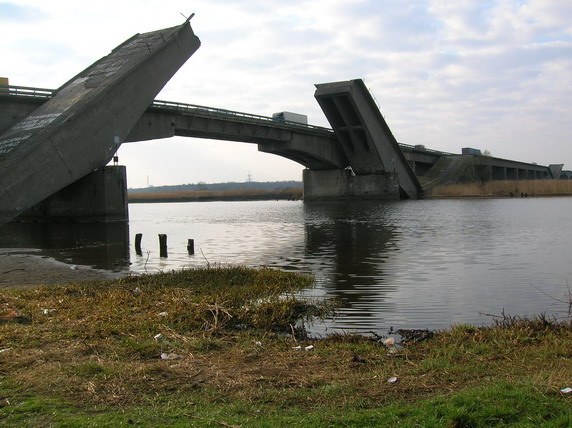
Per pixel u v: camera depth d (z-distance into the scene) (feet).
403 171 326.44
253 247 108.78
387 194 312.71
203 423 21.53
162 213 296.71
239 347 35.70
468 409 22.26
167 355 32.94
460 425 21.11
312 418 21.95
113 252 101.24
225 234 140.97
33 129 144.15
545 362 30.32
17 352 32.45
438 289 60.75
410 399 24.64
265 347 35.99
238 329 42.65
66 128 138.00
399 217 186.70
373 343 37.63
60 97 162.30
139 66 160.04
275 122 251.80
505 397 23.30
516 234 123.13
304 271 76.07
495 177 512.22
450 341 36.73
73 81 174.60
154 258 92.89
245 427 21.09
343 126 281.33
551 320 44.57
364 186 321.93
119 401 24.56
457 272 72.64
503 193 383.65
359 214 209.87
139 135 185.57
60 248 108.06
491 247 100.12
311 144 287.48
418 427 20.89
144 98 163.43
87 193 165.99
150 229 160.25
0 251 103.45
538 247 99.09
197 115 205.46
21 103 161.17
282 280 64.75
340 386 26.25
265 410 23.39
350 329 43.75
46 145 132.36
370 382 27.27
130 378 27.61
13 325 39.63
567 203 269.85
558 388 24.29
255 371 29.55
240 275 67.15
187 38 181.16
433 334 40.22
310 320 46.96
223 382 27.43
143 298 51.44
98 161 149.59
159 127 193.98
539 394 23.50
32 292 54.34
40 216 175.63
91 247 109.91
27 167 127.24
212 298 50.88
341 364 31.19
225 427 21.22
